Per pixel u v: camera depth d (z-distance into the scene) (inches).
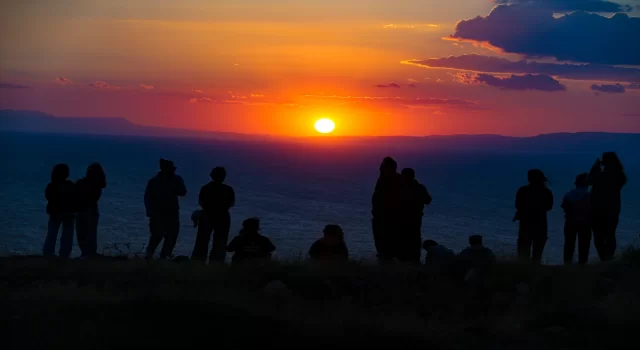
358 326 377.4
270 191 5319.9
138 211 3528.5
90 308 382.3
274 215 3700.8
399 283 499.5
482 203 4800.7
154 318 368.5
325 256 570.3
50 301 398.3
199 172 7042.3
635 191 6171.3
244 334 357.1
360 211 4037.9
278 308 412.2
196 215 681.6
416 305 454.6
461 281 509.7
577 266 571.8
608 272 549.6
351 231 3048.7
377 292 476.7
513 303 461.7
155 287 456.1
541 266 562.3
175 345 341.7
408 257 614.2
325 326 374.9
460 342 378.0
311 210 4005.9
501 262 540.4
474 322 419.8
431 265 548.1
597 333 398.3
